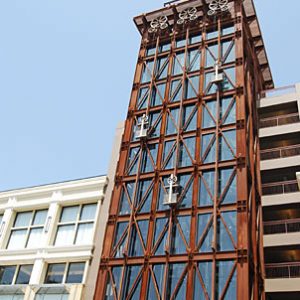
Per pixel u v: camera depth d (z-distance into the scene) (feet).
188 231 90.22
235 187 91.50
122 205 103.09
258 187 109.09
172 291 83.20
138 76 127.85
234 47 117.60
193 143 103.91
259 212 104.37
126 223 98.99
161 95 119.03
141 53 133.90
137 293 86.79
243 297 75.66
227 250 83.20
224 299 77.30
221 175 95.14
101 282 92.02
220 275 80.64
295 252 109.91
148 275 88.22
